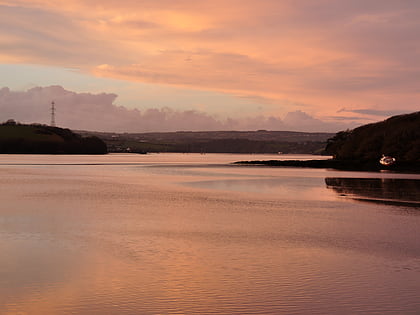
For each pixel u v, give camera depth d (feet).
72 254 56.59
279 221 84.74
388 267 51.42
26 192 137.39
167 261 53.72
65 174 240.94
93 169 302.45
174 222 82.48
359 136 442.09
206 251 59.26
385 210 101.09
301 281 45.83
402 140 385.91
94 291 42.24
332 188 160.04
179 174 250.37
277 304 39.04
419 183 186.70
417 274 48.52
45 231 71.92
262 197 127.54
